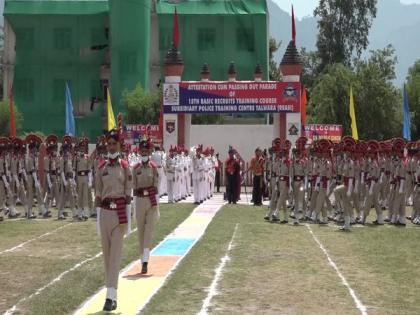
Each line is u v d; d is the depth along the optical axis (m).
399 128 56.22
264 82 32.41
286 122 32.47
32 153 22.80
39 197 23.11
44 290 10.77
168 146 33.12
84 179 21.94
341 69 55.41
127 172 10.24
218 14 58.00
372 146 21.86
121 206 10.11
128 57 55.69
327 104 54.12
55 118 58.12
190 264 13.49
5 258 14.12
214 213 24.27
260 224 20.83
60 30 58.16
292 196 22.52
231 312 9.56
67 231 18.86
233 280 11.91
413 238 17.89
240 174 31.64
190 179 34.59
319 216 21.88
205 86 32.78
